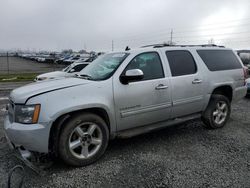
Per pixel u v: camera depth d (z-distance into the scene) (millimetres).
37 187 3053
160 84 4328
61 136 3398
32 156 3494
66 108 3373
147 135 4961
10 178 2996
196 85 4883
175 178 3252
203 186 3061
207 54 5320
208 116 5207
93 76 4125
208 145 4422
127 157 3924
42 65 43750
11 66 40000
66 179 3242
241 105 7953
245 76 5988
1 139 4676
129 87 3988
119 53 4570
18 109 3402
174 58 4730
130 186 3074
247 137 4852
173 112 4613
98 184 3125
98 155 3730
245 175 3320
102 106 3691
